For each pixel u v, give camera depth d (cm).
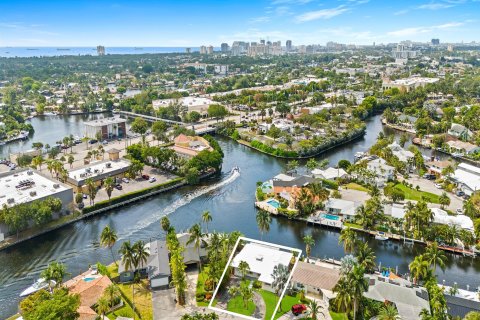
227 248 12925
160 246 14050
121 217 17988
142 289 12194
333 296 11331
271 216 17925
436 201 18512
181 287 11331
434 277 11744
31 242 15662
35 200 16588
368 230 15950
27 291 12200
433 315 10062
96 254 14838
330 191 19538
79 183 19650
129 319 10569
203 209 18788
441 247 14675
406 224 15450
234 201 19725
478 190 18825
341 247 15212
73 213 17550
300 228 16850
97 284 11569
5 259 14488
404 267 13838
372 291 11256
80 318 10100
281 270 11625
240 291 11144
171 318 10762
